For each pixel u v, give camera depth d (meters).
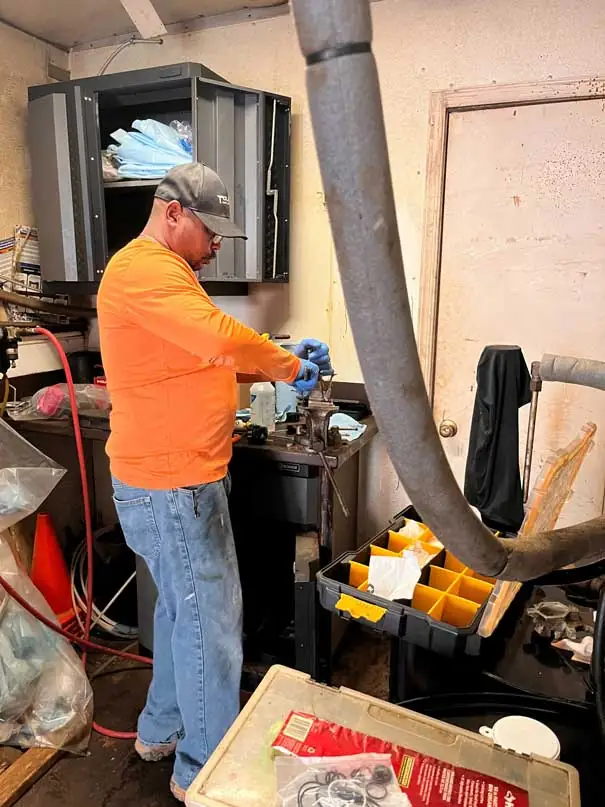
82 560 2.52
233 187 2.11
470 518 0.46
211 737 1.53
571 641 1.25
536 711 1.12
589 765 1.05
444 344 2.22
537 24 1.90
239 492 1.88
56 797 1.60
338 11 0.30
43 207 2.31
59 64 2.53
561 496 1.00
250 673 2.03
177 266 1.34
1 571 1.84
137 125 2.15
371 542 1.69
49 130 2.21
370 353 0.37
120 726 1.86
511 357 1.27
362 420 2.12
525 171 2.00
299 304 2.35
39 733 1.74
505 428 1.30
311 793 0.81
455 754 0.89
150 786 1.64
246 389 2.14
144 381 1.40
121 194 2.37
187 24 2.33
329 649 1.90
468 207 2.10
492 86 1.97
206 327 1.24
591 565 1.34
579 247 1.99
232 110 2.05
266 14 2.21
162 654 1.67
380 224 0.33
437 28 2.01
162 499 1.44
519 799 0.81
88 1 2.12
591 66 1.87
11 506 1.72
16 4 2.15
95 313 2.68
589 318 2.01
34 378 2.47
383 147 0.32
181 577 1.47
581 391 2.05
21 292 2.41
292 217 2.29
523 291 2.08
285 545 2.12
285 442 1.84
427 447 0.41
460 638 1.21
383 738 0.91
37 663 1.79
